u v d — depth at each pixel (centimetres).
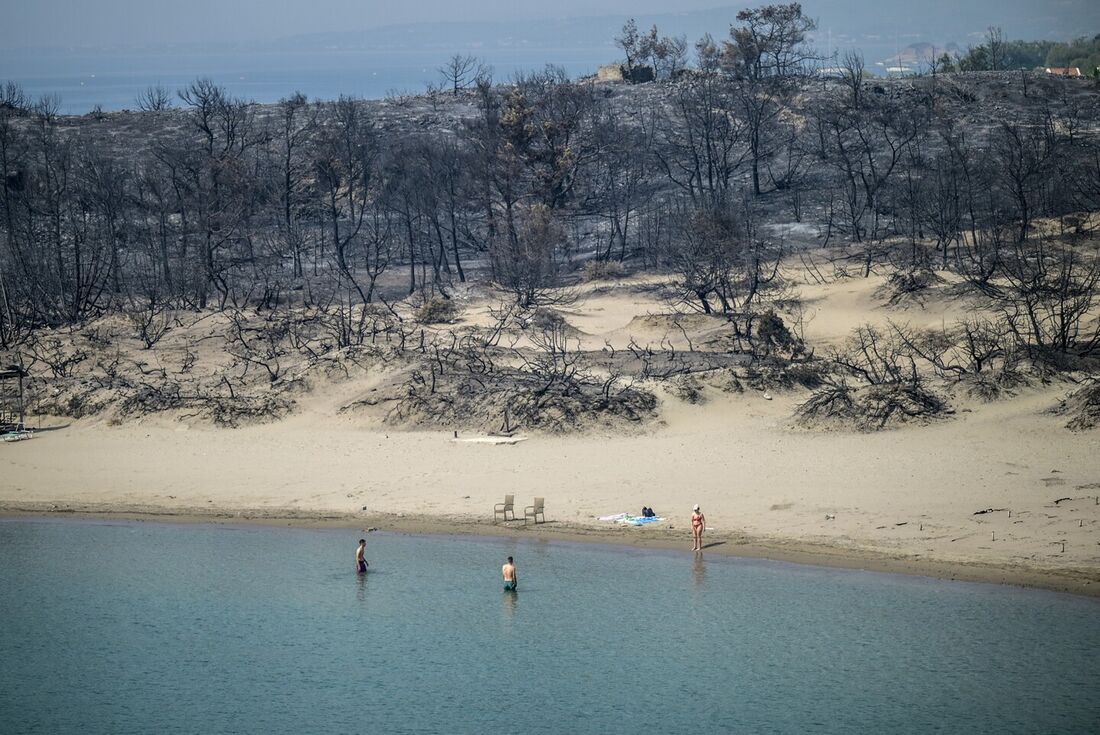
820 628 7662
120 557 9288
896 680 7069
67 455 11344
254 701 7344
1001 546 8206
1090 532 8238
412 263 18462
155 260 19638
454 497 9894
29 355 14662
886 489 9306
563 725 6925
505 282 18050
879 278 16588
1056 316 13412
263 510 9950
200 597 8694
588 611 8162
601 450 10675
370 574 8856
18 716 7269
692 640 7725
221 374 13388
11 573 9106
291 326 15400
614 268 18862
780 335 13838
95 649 8019
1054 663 7062
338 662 7775
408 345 13912
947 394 11088
